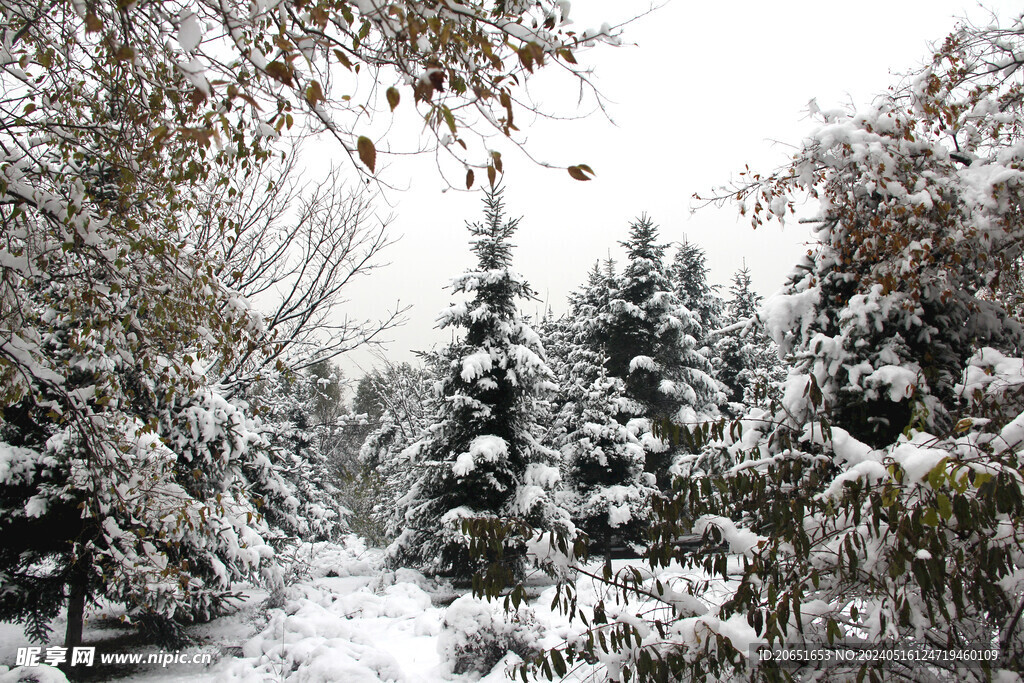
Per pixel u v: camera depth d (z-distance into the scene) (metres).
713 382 25.23
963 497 2.50
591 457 18.95
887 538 2.85
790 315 5.66
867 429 5.14
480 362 16.59
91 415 5.74
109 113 4.75
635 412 23.19
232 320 5.91
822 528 3.13
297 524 13.27
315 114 2.65
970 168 5.54
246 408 12.23
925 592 2.67
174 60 2.76
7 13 4.44
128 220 4.86
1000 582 2.90
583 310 29.75
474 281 17.38
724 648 2.73
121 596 8.67
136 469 5.98
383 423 26.52
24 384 5.16
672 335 24.70
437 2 2.70
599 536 18.72
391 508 20.52
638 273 25.97
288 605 11.61
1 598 8.81
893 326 5.35
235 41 2.50
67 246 4.68
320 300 12.52
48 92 4.70
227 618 11.73
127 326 5.68
